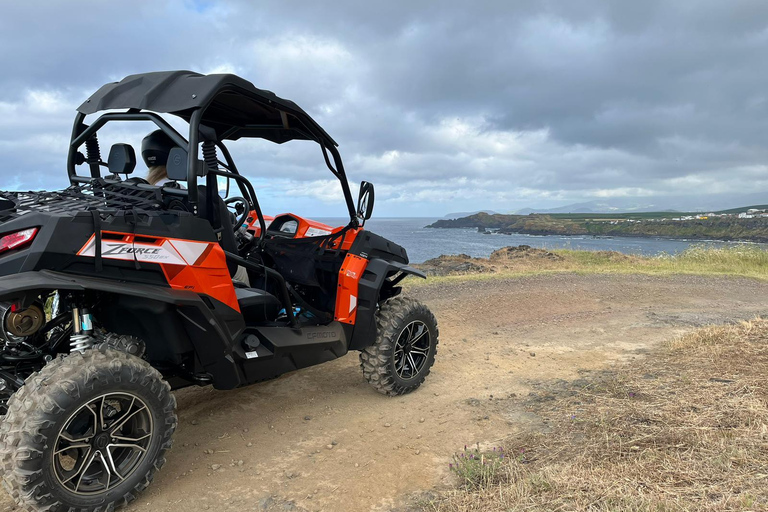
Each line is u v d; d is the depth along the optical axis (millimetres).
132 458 2715
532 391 4480
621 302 9055
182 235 2988
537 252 18406
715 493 2420
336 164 4145
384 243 4480
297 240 4281
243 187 3762
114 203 2967
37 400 2312
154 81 3189
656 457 2836
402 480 3014
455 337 6602
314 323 4070
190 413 4094
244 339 3430
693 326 7105
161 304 2797
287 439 3623
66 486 2465
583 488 2570
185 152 2992
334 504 2771
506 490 2652
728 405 3516
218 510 2727
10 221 2584
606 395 4098
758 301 9328
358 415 4055
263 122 4207
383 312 4395
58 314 3039
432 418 3967
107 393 2500
